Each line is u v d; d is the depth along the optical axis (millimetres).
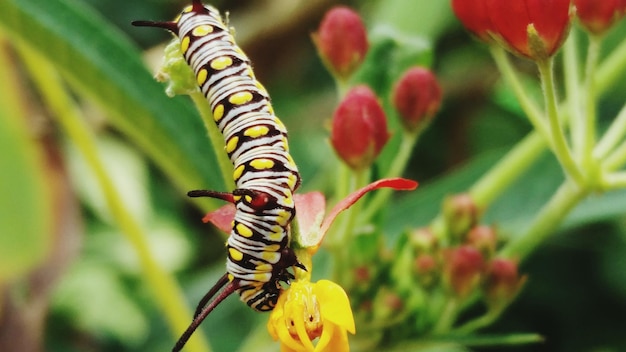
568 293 354
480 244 238
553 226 237
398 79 244
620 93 344
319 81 371
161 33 372
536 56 214
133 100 226
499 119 374
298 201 196
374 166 238
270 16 321
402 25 259
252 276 191
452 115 362
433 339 234
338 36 238
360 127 224
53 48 223
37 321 239
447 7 261
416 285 235
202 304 192
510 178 246
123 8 366
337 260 231
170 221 335
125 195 317
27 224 186
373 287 234
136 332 317
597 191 226
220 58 195
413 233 238
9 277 188
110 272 320
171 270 325
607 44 313
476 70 356
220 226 194
